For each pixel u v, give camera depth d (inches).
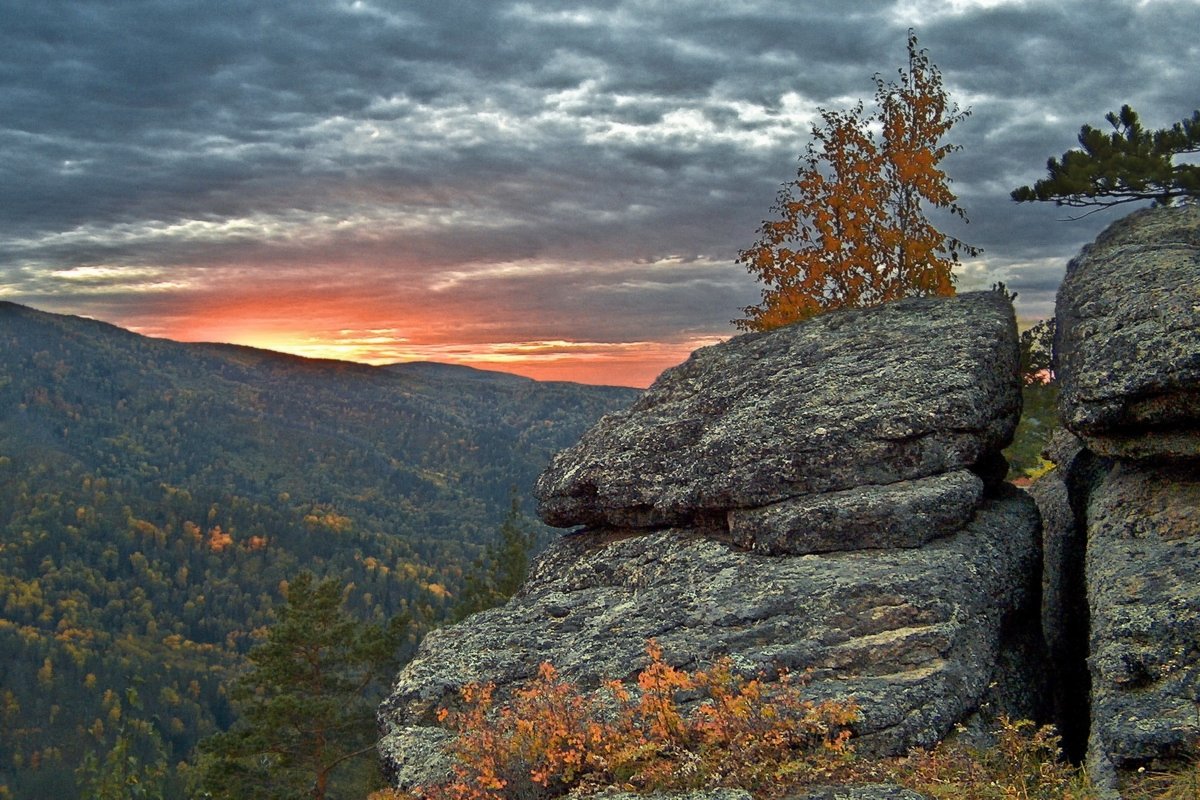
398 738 400.8
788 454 502.6
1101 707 323.3
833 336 609.0
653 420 602.5
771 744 320.2
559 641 452.1
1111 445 428.5
